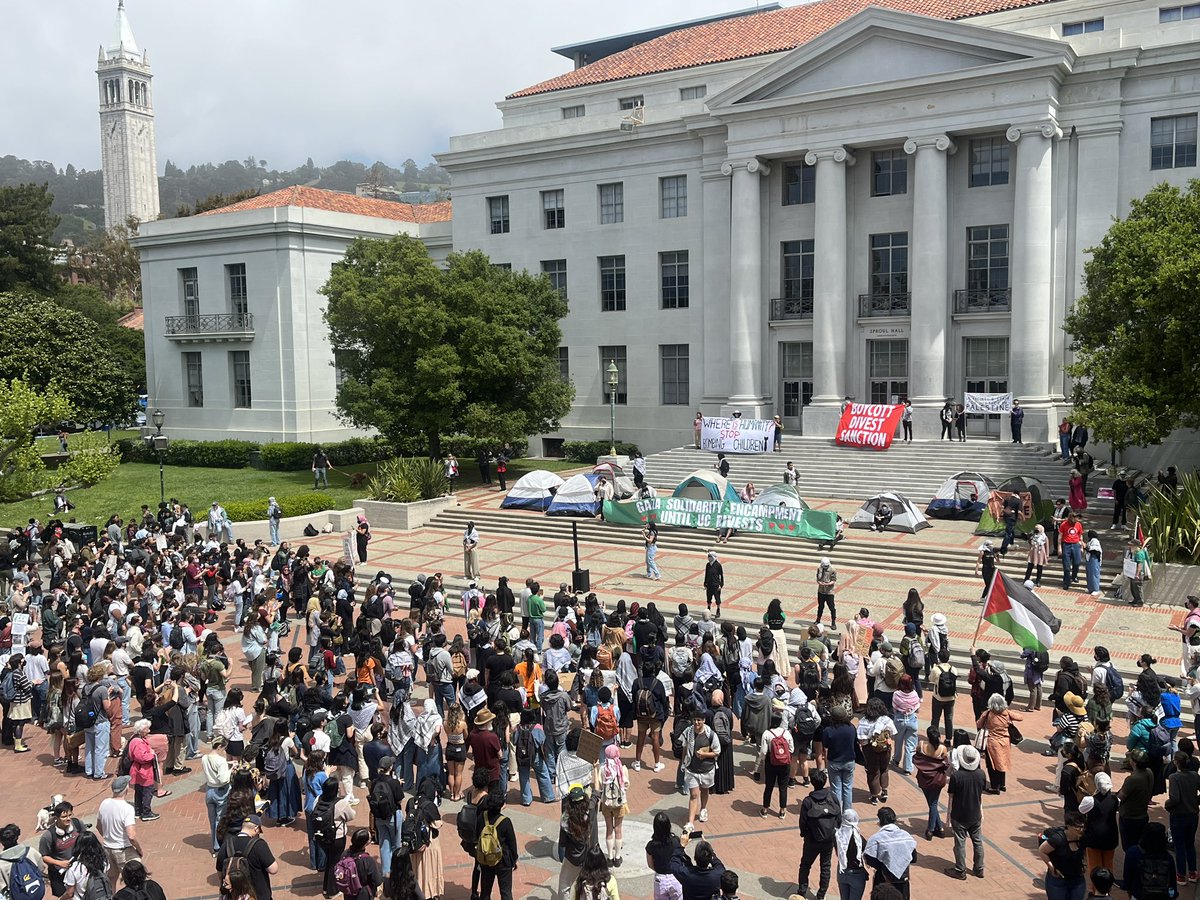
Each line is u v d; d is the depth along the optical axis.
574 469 49.84
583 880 11.06
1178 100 38.41
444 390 42.50
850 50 43.19
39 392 55.19
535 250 54.38
